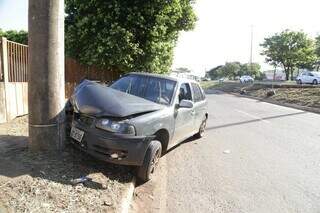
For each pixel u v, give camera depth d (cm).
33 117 566
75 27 1437
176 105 680
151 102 629
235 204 527
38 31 544
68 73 1353
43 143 573
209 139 1012
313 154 879
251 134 1144
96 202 448
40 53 548
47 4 543
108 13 1384
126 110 543
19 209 391
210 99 2994
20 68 923
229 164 746
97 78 1578
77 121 567
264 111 1998
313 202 555
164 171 662
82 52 1463
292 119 1630
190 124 805
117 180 540
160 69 1675
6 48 840
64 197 443
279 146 962
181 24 1658
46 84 558
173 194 550
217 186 600
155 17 1433
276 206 530
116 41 1366
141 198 524
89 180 510
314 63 6731
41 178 480
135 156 538
